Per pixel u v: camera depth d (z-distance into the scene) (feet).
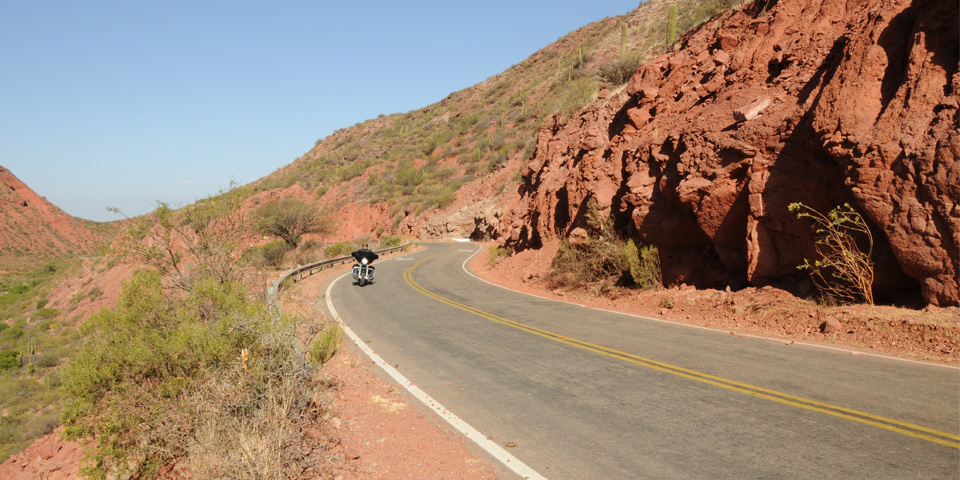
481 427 18.40
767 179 36.88
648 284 47.75
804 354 25.91
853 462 14.17
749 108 40.65
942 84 28.50
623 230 54.95
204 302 25.94
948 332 24.75
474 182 228.63
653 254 47.39
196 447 15.20
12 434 55.36
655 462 14.88
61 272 185.57
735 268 41.11
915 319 26.58
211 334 19.77
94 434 17.67
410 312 45.60
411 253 138.51
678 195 42.42
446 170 258.57
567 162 82.58
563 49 368.07
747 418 17.93
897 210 27.89
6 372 90.99
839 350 26.25
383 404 21.11
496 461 15.61
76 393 17.46
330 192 291.58
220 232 45.52
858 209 31.22
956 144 25.75
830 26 42.37
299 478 14.48
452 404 21.01
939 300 26.84
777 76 43.75
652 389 21.76
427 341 33.30
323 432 17.99
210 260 42.60
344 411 20.38
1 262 368.07
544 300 52.49
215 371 18.07
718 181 39.78
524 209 102.42
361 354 30.04
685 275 45.11
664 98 61.16
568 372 24.99
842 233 30.99
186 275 40.88
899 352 25.09
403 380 24.57
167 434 16.51
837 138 31.60
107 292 138.00
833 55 39.24
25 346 107.45
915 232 27.14
